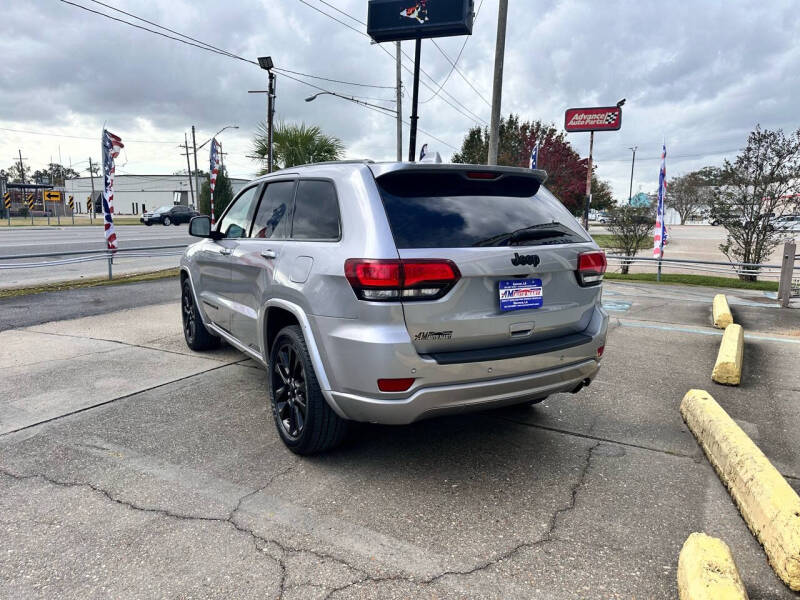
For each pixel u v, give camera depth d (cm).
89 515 267
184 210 4653
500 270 285
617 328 712
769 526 240
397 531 257
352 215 293
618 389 466
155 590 216
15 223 4606
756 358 561
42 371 493
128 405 413
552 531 259
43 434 361
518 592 217
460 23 750
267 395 438
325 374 293
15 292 952
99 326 684
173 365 514
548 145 2883
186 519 265
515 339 300
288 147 1898
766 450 347
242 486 297
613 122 2219
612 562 236
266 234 386
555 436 370
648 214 1652
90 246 2075
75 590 216
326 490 294
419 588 219
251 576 225
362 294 271
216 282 466
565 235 327
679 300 955
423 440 361
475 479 308
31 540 247
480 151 3170
